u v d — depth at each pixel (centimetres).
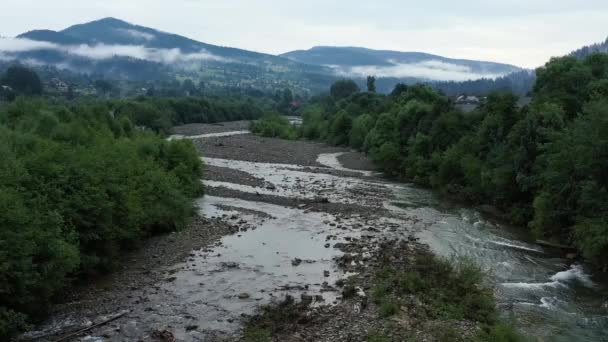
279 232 3903
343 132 11406
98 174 2970
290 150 10050
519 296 2670
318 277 2870
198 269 2991
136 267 3030
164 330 2117
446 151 6019
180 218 4025
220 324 2231
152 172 4044
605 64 6016
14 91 16825
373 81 18062
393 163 7156
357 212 4666
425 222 4325
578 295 2708
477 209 4956
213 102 18738
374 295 2502
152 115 12962
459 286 2616
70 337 2061
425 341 2014
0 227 2078
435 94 10694
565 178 3750
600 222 3253
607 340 2153
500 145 5031
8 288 2006
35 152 3073
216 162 7988
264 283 2766
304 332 2144
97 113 8544
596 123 3506
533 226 4050
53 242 2267
